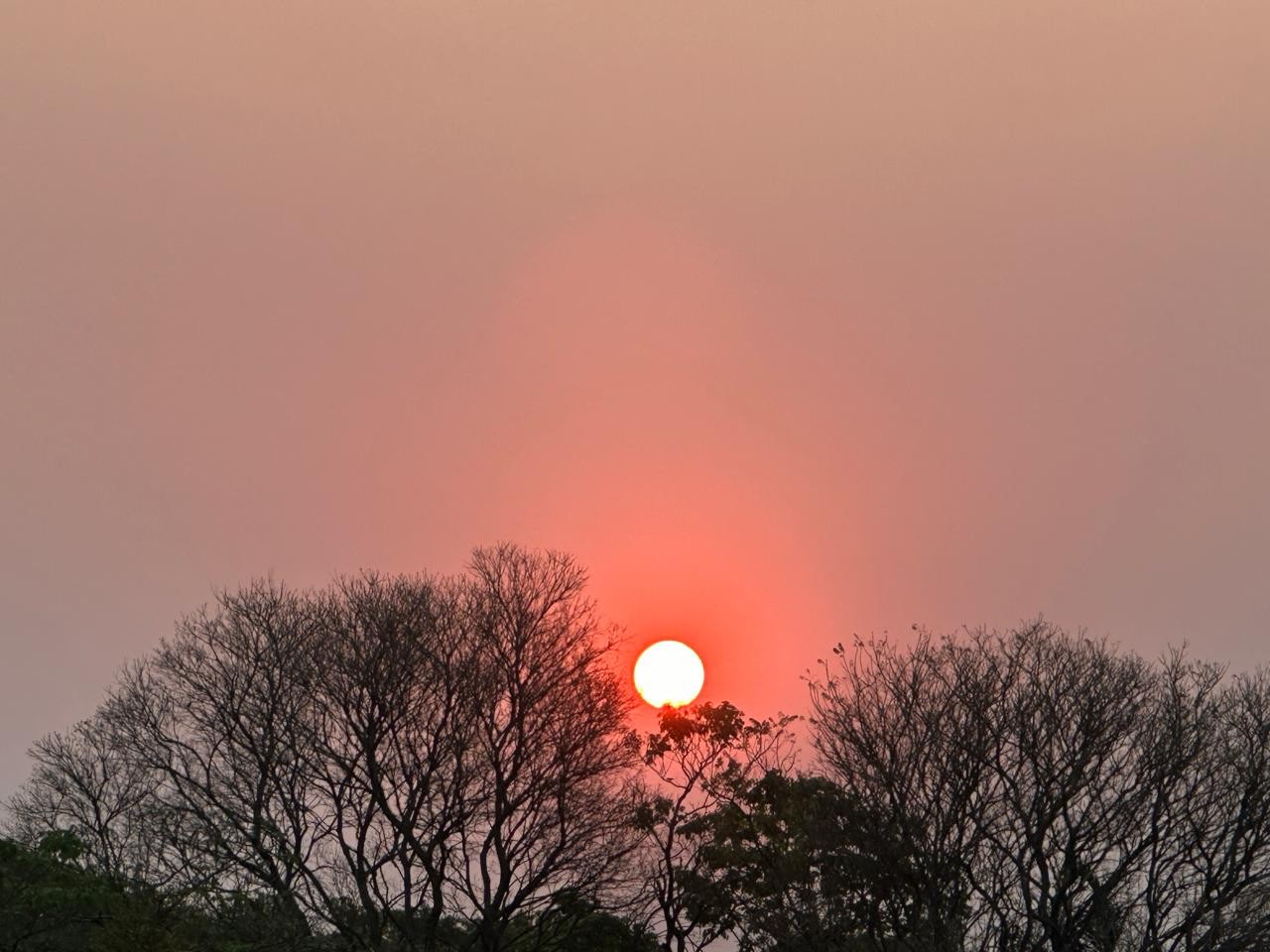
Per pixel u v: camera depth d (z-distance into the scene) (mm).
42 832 154125
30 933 125688
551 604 178000
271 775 168250
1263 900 140250
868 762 153250
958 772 148125
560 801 165375
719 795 170750
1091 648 154000
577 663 173500
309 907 164125
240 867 163625
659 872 171625
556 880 167875
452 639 171375
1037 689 150125
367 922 164125
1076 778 145500
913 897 150625
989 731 149000
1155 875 143250
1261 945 138625
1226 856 142875
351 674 166875
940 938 143125
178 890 154625
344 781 168125
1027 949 143375
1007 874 147750
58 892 122062
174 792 172125
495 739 168125
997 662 154000
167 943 124500
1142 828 145375
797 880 158125
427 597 174500
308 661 169750
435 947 163125
